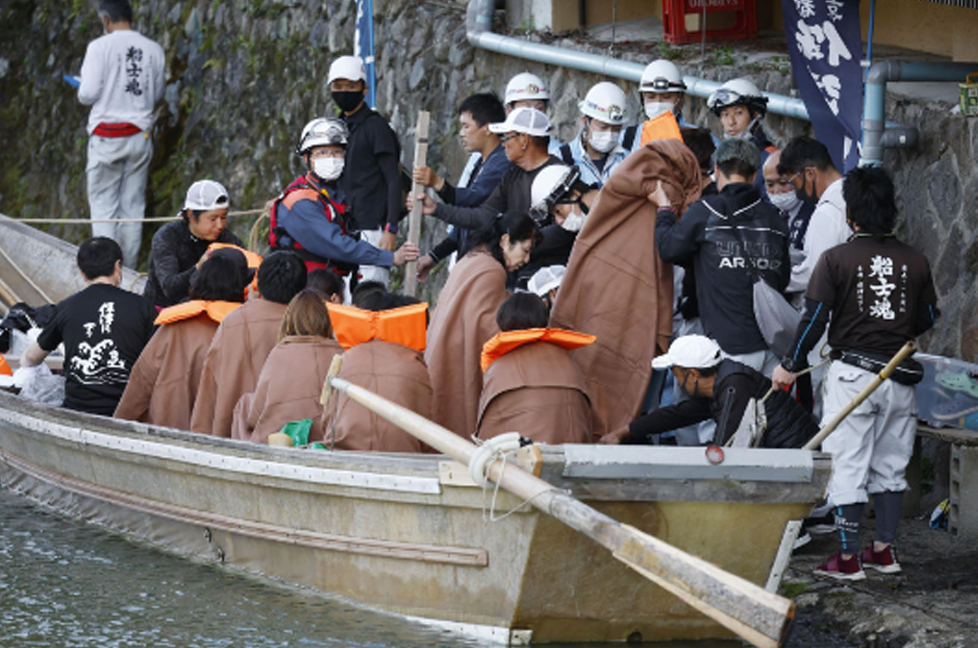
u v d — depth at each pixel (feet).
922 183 71.77
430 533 50.60
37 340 71.67
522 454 46.26
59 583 57.67
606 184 60.80
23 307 82.69
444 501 49.37
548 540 47.32
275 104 131.44
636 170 60.34
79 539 65.10
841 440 56.34
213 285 67.31
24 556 61.98
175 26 145.18
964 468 62.28
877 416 56.54
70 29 157.69
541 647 49.78
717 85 85.71
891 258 55.72
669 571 39.29
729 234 59.47
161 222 138.51
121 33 126.62
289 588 56.75
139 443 61.62
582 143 75.31
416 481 49.78
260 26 134.31
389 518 51.70
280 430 58.34
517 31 107.14
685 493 47.78
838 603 53.57
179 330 66.90
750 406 52.31
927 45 82.84
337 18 123.65
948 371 64.39
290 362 59.21
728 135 71.15
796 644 51.29
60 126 155.43
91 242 70.49
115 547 63.57
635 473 47.06
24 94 161.27
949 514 63.67
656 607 49.96
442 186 76.74
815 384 66.44
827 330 61.21
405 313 57.62
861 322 55.93
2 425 73.82
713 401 57.31
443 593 50.98
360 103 87.45
